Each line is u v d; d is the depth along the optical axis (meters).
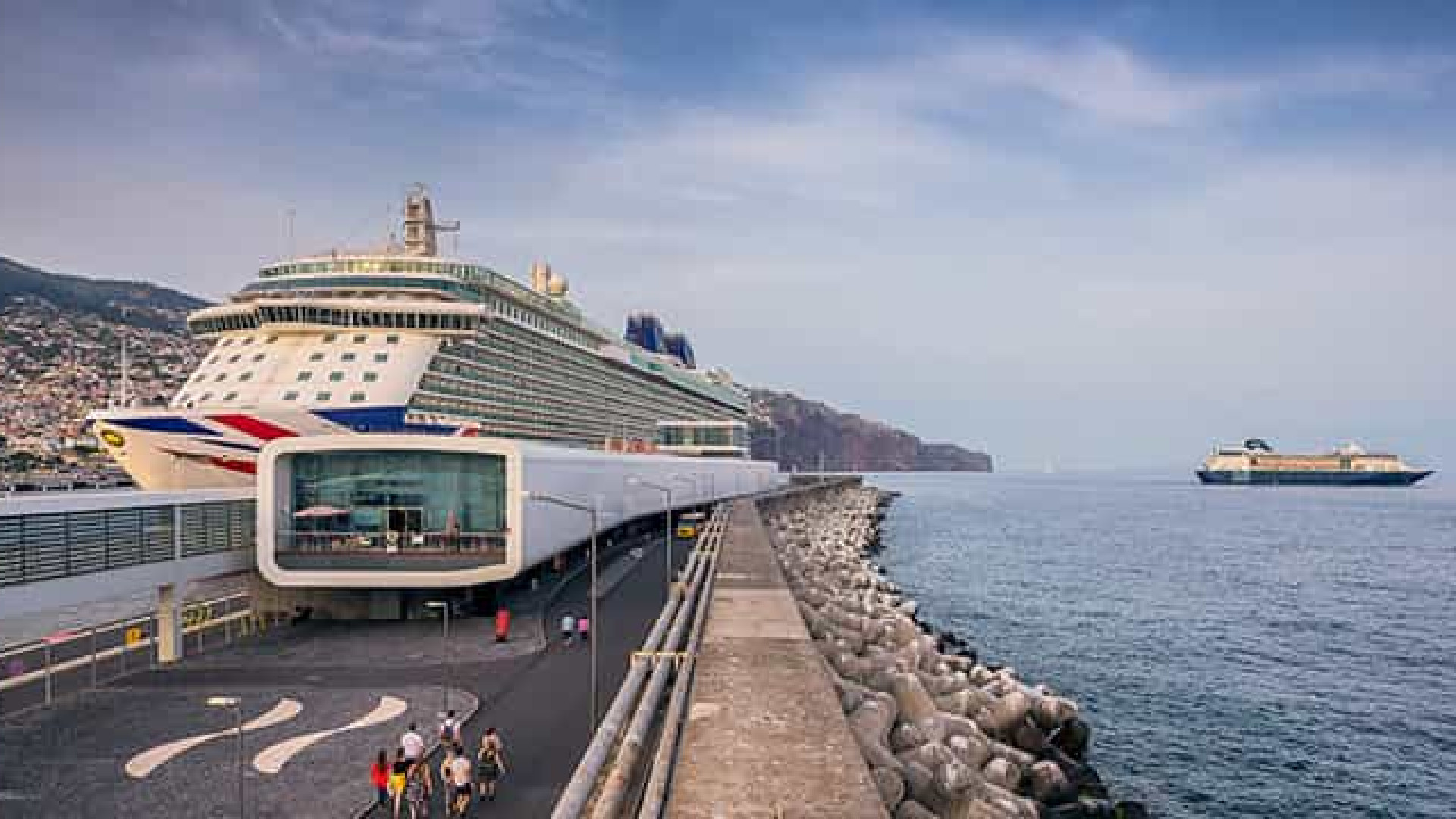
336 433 52.38
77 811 21.98
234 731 27.62
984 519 180.50
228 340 64.94
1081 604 79.25
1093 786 34.62
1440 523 176.00
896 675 35.41
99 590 34.59
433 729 27.72
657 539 79.06
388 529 45.94
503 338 74.88
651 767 22.50
